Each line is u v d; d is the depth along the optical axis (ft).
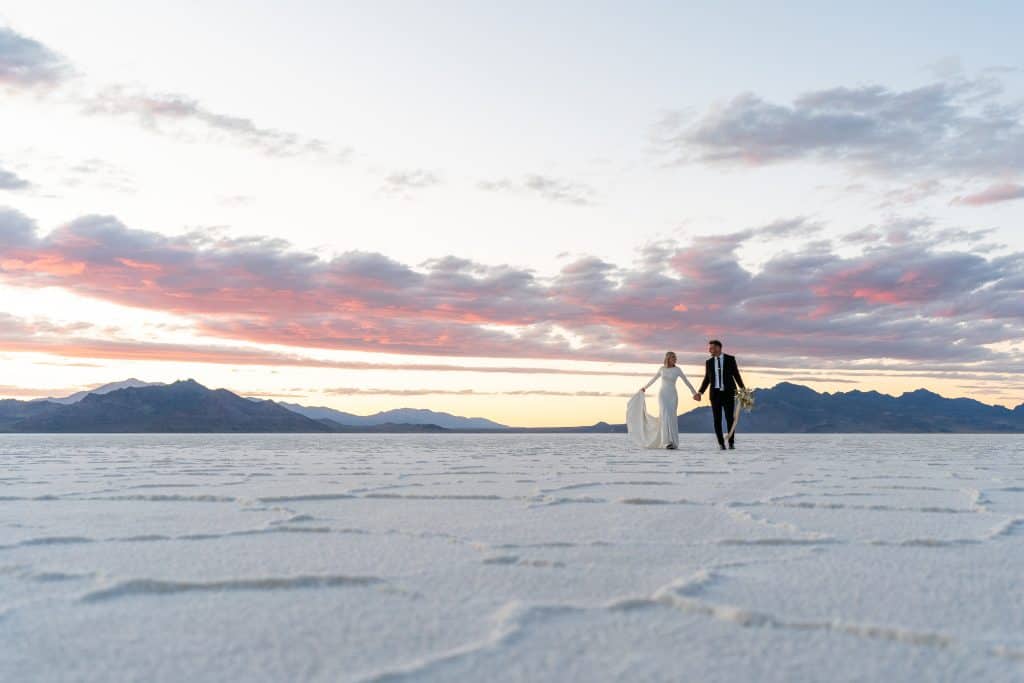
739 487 19.17
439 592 7.66
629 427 46.01
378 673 5.23
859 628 6.27
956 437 91.61
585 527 12.12
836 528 12.03
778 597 7.41
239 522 12.72
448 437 86.69
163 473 24.35
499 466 27.84
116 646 5.95
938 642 5.95
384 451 42.63
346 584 8.01
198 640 6.08
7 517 13.39
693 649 5.82
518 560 9.19
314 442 63.16
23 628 6.42
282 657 5.68
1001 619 6.64
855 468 26.68
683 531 11.69
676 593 7.35
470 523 12.59
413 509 14.57
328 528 11.76
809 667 5.43
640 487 19.22
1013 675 5.26
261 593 7.59
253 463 30.19
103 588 7.55
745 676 5.26
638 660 5.58
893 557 9.49
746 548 10.18
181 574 8.49
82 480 21.48
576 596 7.50
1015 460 32.53
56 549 10.09
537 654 5.70
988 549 10.07
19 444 58.70
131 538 10.94
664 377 44.11
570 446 51.01
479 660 5.57
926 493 17.54
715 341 44.19
